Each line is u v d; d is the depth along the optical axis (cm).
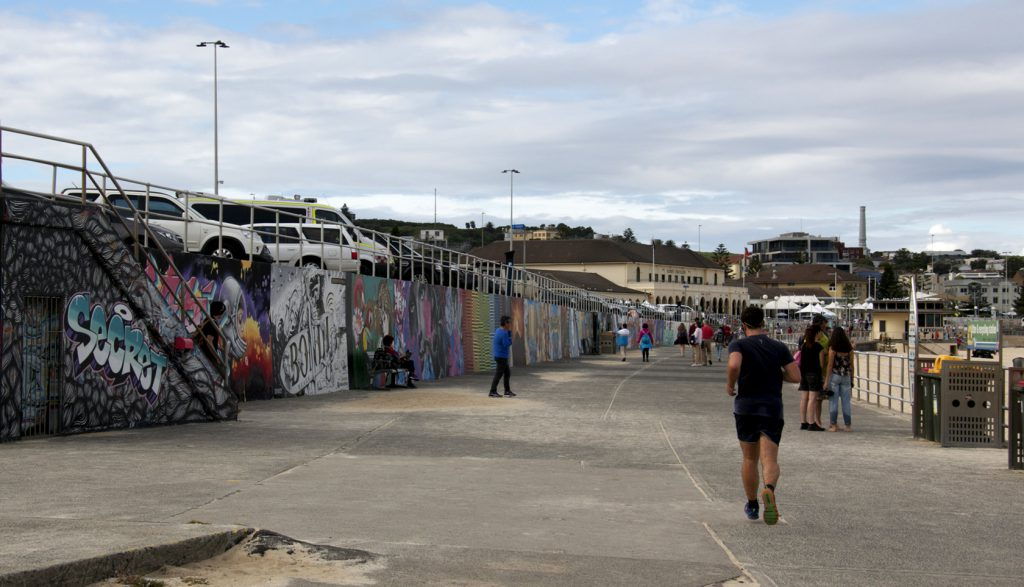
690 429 1644
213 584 616
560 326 5297
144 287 1505
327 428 1527
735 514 910
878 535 823
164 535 669
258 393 1997
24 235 1309
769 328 8325
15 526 702
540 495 987
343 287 2406
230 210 2392
